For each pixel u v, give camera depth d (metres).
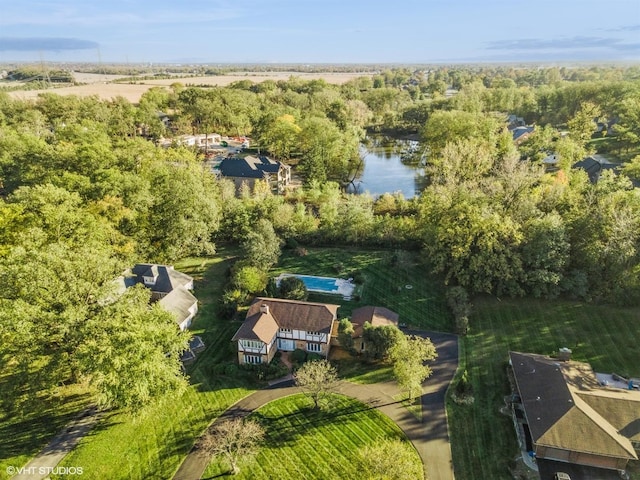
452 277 67.69
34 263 43.28
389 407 44.81
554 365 45.41
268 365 49.69
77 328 42.19
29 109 153.00
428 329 57.28
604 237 60.97
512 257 60.44
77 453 38.91
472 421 43.00
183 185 70.50
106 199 64.50
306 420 43.19
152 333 41.50
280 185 115.69
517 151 109.00
